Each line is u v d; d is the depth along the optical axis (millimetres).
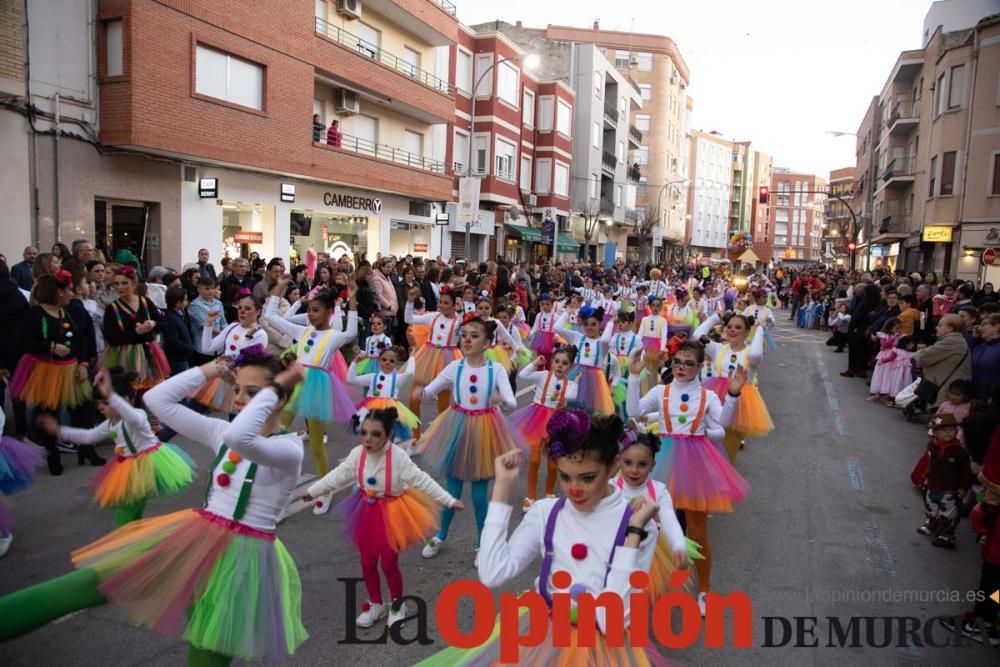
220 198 17156
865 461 8898
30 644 4125
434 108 24703
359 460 4449
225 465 3244
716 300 17266
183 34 14938
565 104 37375
